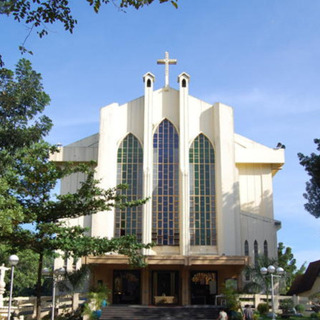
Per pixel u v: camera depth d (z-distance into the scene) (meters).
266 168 41.28
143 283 36.06
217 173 38.78
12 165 20.48
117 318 29.80
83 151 40.62
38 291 21.61
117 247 21.70
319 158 31.14
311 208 33.72
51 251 20.59
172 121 40.31
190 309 31.30
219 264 33.81
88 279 34.31
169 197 38.34
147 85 40.59
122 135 40.06
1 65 15.53
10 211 18.16
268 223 39.03
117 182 38.88
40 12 13.04
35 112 18.97
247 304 29.70
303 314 31.05
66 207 21.77
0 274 26.28
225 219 37.41
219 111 40.06
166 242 37.28
